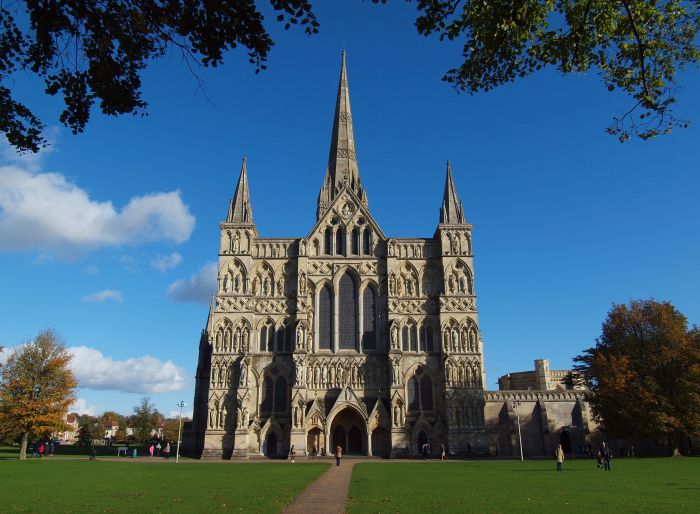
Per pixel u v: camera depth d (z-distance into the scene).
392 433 86.88
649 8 21.66
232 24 18.02
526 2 21.11
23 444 78.25
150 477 47.75
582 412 94.44
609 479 43.31
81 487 38.62
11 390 77.69
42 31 18.69
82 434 156.75
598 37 23.00
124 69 19.89
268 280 96.88
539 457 85.88
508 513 26.19
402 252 98.69
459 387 90.25
